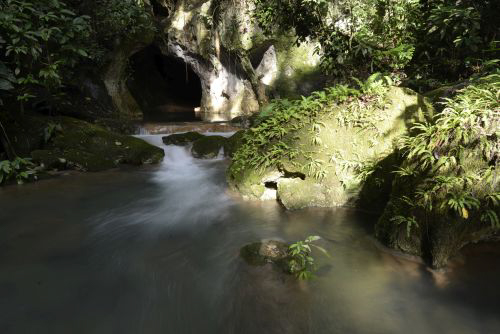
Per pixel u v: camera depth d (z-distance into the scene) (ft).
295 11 25.14
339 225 15.26
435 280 10.86
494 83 13.41
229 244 13.85
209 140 28.96
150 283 11.30
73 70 38.55
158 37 49.01
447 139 12.01
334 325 9.10
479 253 12.03
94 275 11.74
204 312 9.91
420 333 8.74
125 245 13.89
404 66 25.09
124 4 35.47
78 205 18.43
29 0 20.56
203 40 45.98
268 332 8.98
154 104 56.44
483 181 11.02
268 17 27.37
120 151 26.58
